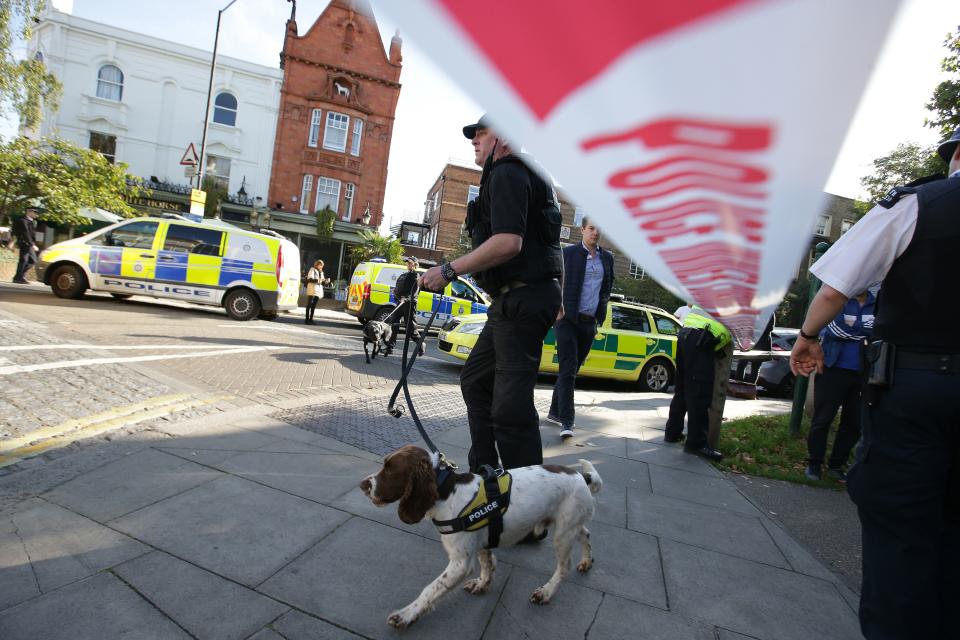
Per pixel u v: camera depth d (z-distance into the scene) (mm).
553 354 8703
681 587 2527
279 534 2557
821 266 1783
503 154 2549
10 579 2031
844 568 2906
